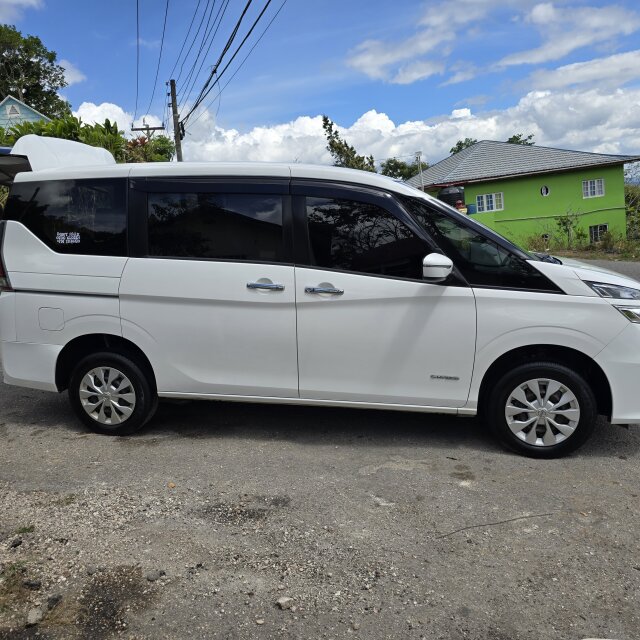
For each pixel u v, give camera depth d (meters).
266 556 2.81
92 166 4.31
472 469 3.80
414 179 39.34
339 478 3.67
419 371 3.97
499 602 2.49
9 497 3.40
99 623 2.36
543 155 33.91
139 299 4.18
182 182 4.14
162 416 4.87
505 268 3.88
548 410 3.91
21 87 42.03
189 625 2.35
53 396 5.52
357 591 2.56
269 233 4.05
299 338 4.04
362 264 3.97
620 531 3.04
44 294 4.34
